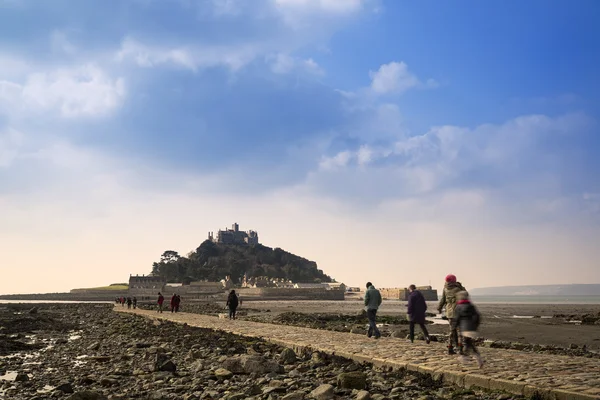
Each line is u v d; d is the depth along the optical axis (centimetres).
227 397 1090
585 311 8044
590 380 1085
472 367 1298
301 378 1311
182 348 2159
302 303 16475
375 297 2261
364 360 1541
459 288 1591
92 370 1630
